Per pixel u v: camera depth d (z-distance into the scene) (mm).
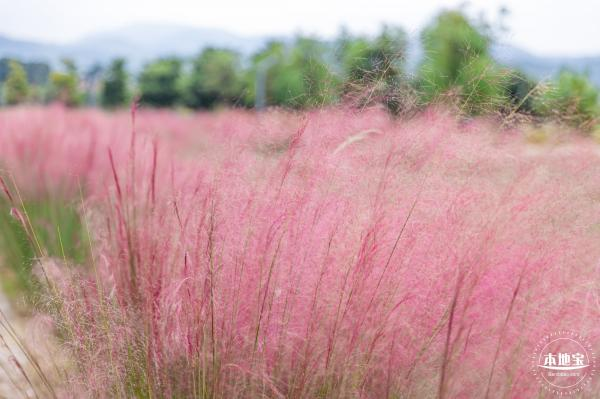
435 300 1854
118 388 1993
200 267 1987
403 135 2086
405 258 1894
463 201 1932
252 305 1953
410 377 1880
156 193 2635
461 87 2213
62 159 4488
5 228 3680
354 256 1896
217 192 2100
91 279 2311
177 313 2000
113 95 35562
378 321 1876
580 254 1907
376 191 1976
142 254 2293
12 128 5973
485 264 1781
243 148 2223
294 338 1946
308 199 2018
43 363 2258
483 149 2113
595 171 2129
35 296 2340
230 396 1932
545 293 1860
